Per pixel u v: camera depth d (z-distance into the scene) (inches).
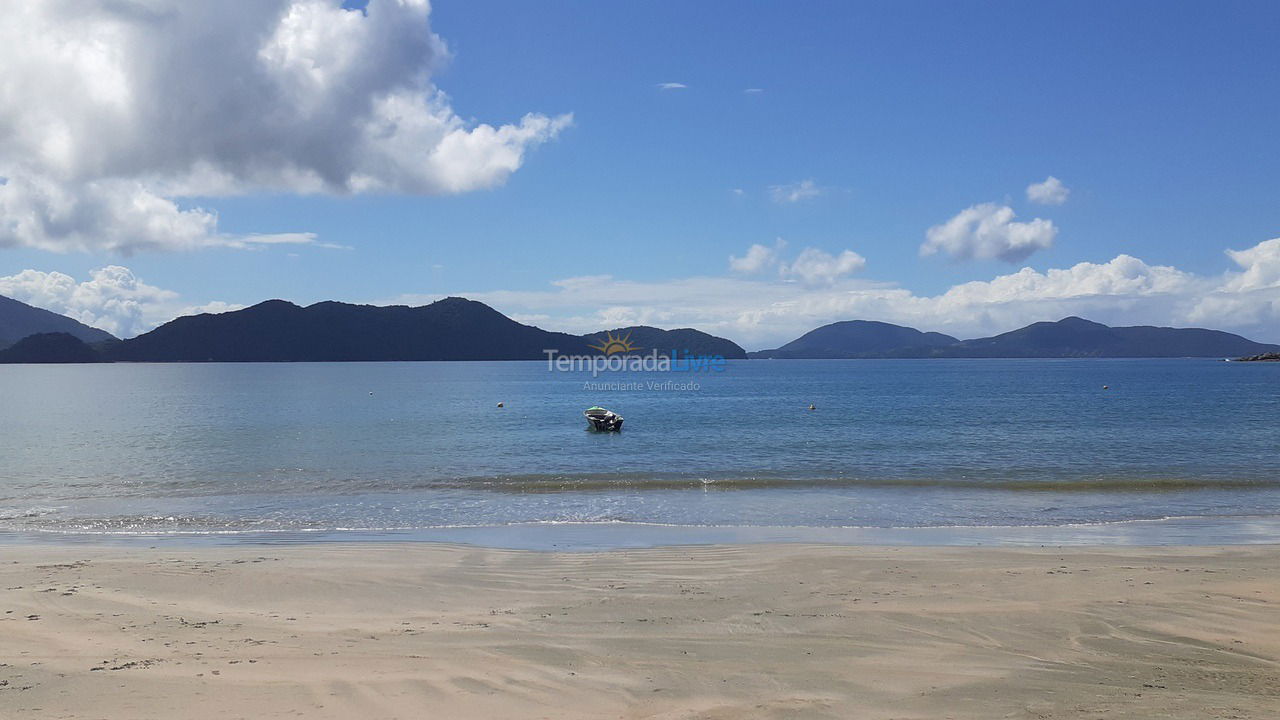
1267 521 667.4
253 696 268.2
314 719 249.0
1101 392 3484.3
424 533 622.5
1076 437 1433.3
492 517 689.0
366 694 272.4
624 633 355.3
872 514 699.4
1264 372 6993.1
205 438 1492.4
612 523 660.1
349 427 1750.7
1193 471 984.9
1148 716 255.3
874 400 2938.0
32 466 1075.3
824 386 4473.4
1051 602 405.4
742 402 2856.8
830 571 475.5
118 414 2186.3
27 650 317.1
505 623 371.2
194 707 257.0
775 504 749.9
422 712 256.7
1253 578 453.7
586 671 301.7
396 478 949.2
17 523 668.1
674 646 335.6
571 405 2655.0
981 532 620.7
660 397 3245.6
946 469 1013.2
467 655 319.9
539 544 576.4
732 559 509.4
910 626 365.7
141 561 503.5
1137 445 1293.1
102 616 372.5
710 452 1241.4
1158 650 332.8
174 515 708.7
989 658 322.0
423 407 2534.5
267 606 400.2
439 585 445.1
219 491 850.8
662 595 423.2
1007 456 1155.9
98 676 285.3
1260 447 1251.2
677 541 586.9
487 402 2849.4
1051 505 743.7
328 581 449.7
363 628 360.8
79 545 580.4
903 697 275.0
